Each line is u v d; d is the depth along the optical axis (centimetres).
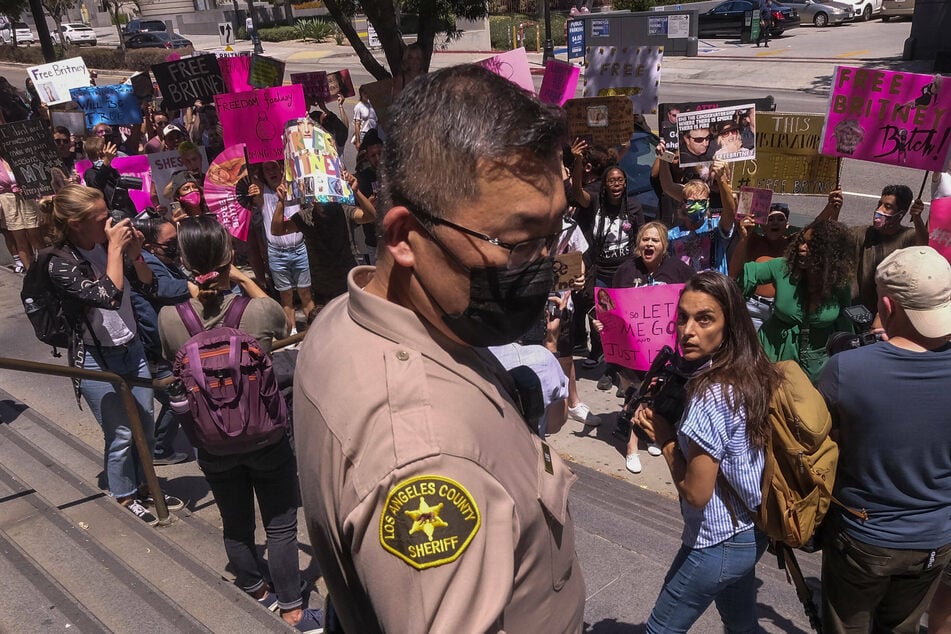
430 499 90
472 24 3131
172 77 835
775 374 238
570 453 556
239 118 643
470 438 97
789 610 346
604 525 416
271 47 3725
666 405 260
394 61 881
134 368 397
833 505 259
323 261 594
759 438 235
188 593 315
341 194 511
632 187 808
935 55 2141
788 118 594
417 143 99
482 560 91
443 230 99
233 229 699
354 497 94
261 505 323
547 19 2302
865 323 368
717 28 2895
